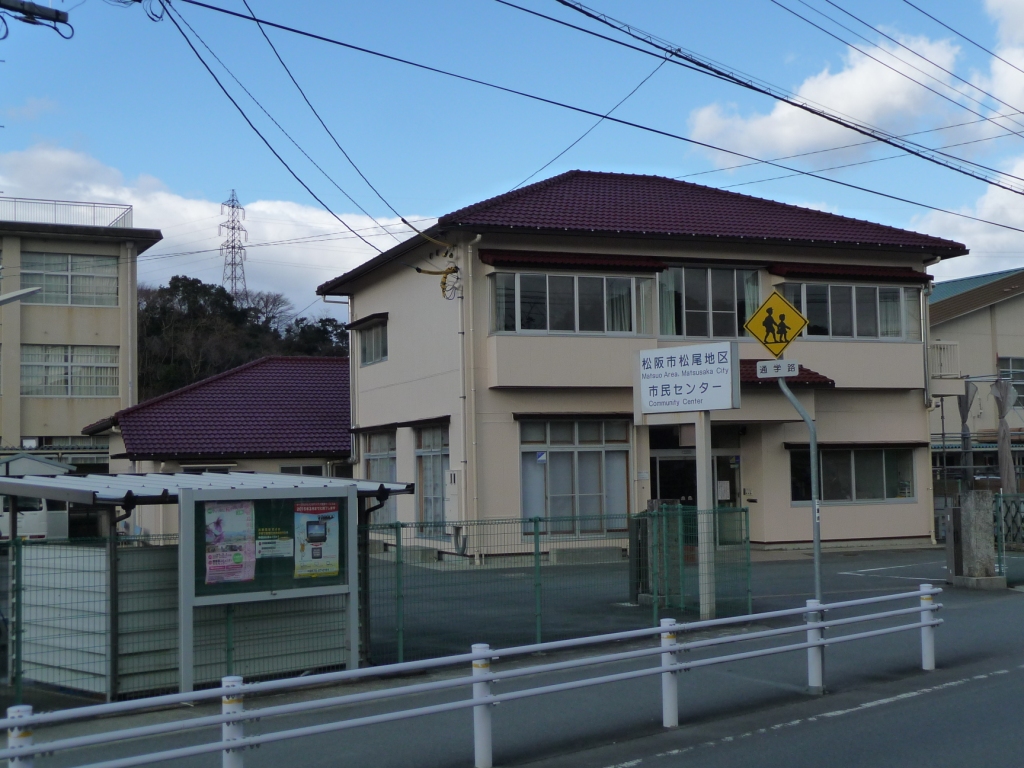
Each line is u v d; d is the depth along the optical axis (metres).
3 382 39.47
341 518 10.98
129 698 9.76
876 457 26.83
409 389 25.98
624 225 24.00
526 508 23.16
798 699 9.69
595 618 14.40
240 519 10.30
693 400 14.62
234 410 30.73
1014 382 36.72
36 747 5.48
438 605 12.51
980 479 33.44
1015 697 9.55
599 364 23.45
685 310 24.86
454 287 23.27
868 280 26.50
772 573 21.02
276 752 8.05
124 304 41.56
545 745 8.15
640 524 15.38
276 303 74.06
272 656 10.50
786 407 24.89
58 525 28.42
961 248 27.12
